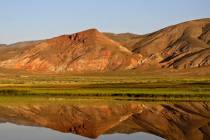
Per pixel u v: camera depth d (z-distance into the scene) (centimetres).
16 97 6084
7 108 4850
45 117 4156
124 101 5603
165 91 6775
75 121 3875
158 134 3109
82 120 3962
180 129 3344
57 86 8431
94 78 15875
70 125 3612
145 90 7025
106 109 4803
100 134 3120
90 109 4816
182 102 5450
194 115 4288
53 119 4000
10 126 3528
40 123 3734
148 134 3114
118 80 13050
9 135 3050
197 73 19625
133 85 8650
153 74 19688
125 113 4475
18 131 3256
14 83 10375
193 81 10969
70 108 4878
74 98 5975
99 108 4897
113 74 19725
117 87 7962
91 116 4269
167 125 3594
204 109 4772
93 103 5384
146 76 18375
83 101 5619
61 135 3069
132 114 4406
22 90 6944
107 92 6644
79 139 2905
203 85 8431
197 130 3309
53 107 4972
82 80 13438
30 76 18012
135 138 2928
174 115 4297
